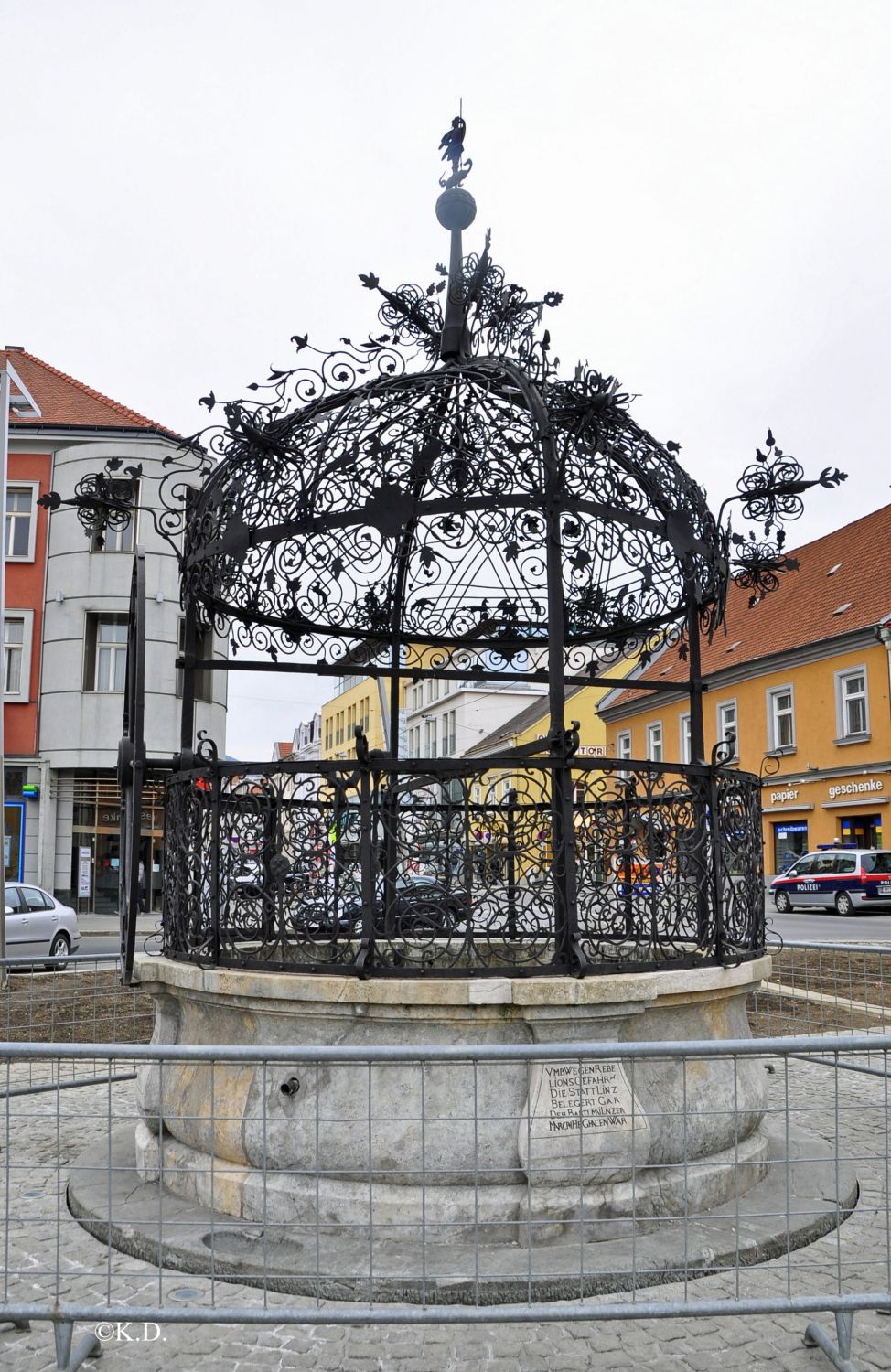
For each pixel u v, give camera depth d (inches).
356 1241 154.7
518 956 216.7
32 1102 268.1
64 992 392.5
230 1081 173.6
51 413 1050.1
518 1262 146.9
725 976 174.4
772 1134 218.7
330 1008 160.9
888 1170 138.1
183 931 186.4
